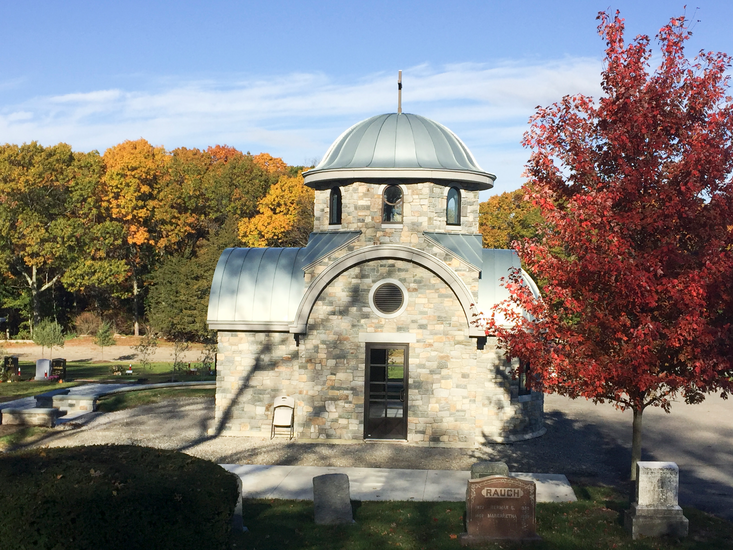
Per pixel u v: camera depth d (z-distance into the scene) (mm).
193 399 30922
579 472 20828
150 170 69000
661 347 14523
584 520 15281
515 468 21078
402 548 13570
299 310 23703
